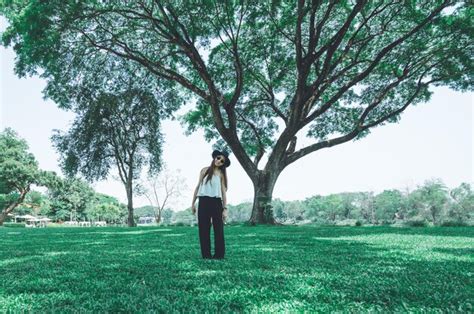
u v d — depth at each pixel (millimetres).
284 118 28250
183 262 5168
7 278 4062
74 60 23156
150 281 3803
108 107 35125
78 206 104312
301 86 22938
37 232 16906
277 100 30891
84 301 3008
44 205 100750
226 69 26609
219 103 23922
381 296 3109
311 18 21047
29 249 7566
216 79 25609
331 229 16359
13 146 70062
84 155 36844
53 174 74000
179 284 3621
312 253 6293
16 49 20547
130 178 36562
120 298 3035
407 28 23328
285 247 7445
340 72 23562
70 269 4641
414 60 24375
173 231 16016
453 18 21188
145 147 38812
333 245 7875
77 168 37031
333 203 131500
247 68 25688
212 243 8727
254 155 32562
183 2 20359
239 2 20688
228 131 24203
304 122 24188
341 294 3139
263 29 24422
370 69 22672
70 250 7238
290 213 148500
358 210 121875
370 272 4250
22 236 12867
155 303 2869
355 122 28859
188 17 22016
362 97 28500
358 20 23984
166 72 24656
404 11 21969
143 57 23188
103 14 21719
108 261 5371
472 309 2732
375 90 27891
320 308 2715
